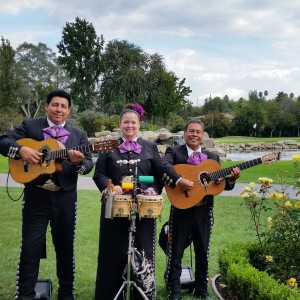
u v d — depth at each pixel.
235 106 94.81
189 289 4.69
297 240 4.41
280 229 4.46
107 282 3.90
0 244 6.52
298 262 4.40
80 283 4.98
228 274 4.27
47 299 4.09
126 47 52.75
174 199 4.38
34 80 81.00
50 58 83.19
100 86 53.59
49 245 6.63
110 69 53.41
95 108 53.34
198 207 4.48
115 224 3.87
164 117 51.91
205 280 4.50
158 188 4.24
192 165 4.51
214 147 27.20
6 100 52.28
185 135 4.64
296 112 76.94
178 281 4.44
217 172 4.49
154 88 51.28
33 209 3.93
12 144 3.96
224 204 10.07
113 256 3.88
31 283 3.93
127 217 3.74
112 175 4.00
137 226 3.88
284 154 35.75
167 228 4.67
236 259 4.60
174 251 4.46
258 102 85.12
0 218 8.35
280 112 75.19
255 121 72.44
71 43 52.44
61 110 4.11
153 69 51.94
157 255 6.14
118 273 3.90
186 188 4.32
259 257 4.80
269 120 75.25
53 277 5.20
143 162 4.04
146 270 3.62
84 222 8.09
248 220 8.36
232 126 74.00
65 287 4.12
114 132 30.59
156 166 4.14
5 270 5.36
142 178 3.58
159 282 5.01
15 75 55.97
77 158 3.79
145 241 3.89
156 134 26.27
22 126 4.18
